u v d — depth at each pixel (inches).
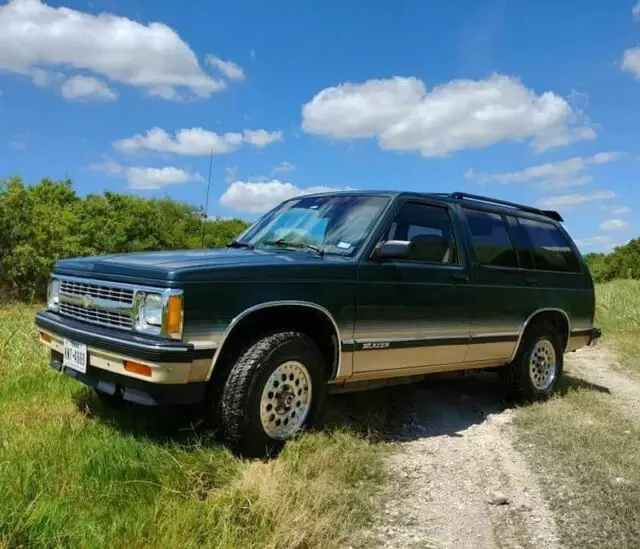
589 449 182.1
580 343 269.0
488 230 228.5
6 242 746.2
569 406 233.5
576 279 264.7
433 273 198.7
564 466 169.5
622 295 604.1
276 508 124.2
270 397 156.8
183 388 144.3
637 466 169.9
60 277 178.1
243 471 141.2
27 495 118.2
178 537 110.5
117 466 134.3
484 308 216.5
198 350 142.5
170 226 1346.0
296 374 163.6
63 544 105.1
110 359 148.9
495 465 171.8
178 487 132.0
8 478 123.0
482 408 231.9
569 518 139.3
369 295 179.0
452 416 219.6
